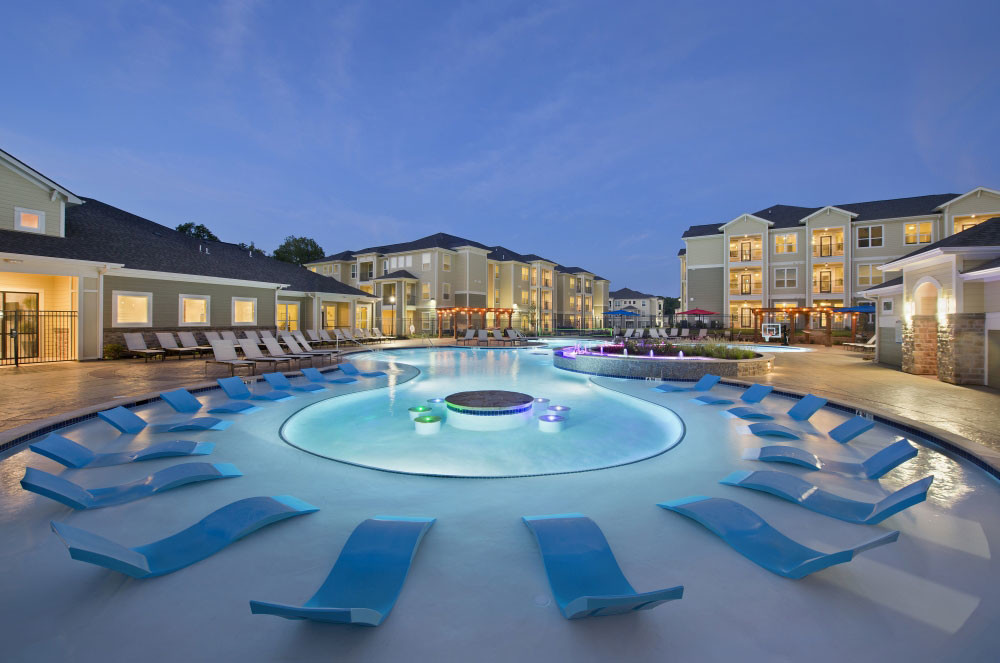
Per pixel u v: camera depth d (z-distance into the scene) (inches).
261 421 275.3
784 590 103.4
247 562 113.7
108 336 600.7
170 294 669.9
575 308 2122.3
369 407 357.1
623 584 102.2
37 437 224.2
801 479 173.2
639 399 362.6
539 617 92.7
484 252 1523.1
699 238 1387.8
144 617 91.9
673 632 88.4
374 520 126.5
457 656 81.4
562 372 555.8
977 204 1048.8
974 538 130.3
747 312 1317.7
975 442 215.2
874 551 122.3
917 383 433.1
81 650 82.5
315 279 1023.0
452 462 235.1
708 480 179.9
